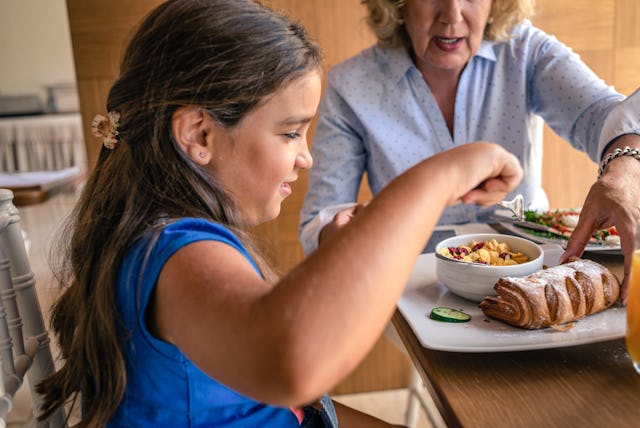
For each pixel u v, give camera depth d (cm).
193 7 55
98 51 174
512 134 138
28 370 79
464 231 110
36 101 527
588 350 62
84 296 58
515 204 82
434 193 43
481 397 55
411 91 137
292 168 58
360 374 202
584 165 196
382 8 130
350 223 42
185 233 47
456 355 63
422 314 72
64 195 443
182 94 53
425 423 172
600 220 78
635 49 189
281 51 54
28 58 561
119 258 52
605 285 67
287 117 55
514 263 78
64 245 71
